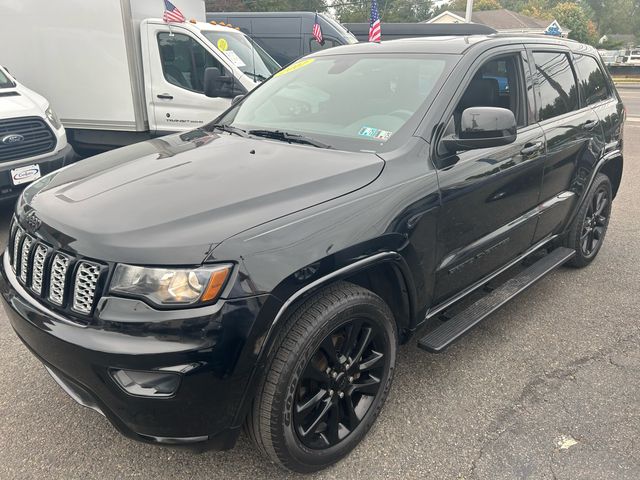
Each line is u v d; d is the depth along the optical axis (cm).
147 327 188
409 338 279
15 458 242
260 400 207
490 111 261
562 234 420
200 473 237
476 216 294
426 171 262
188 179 238
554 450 255
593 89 443
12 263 248
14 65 713
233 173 243
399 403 286
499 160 306
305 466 229
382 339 250
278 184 231
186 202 216
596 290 429
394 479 237
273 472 239
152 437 201
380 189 242
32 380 296
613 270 470
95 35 672
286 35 1076
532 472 241
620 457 251
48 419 266
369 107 296
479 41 324
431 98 282
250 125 326
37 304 216
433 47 318
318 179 236
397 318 272
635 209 661
